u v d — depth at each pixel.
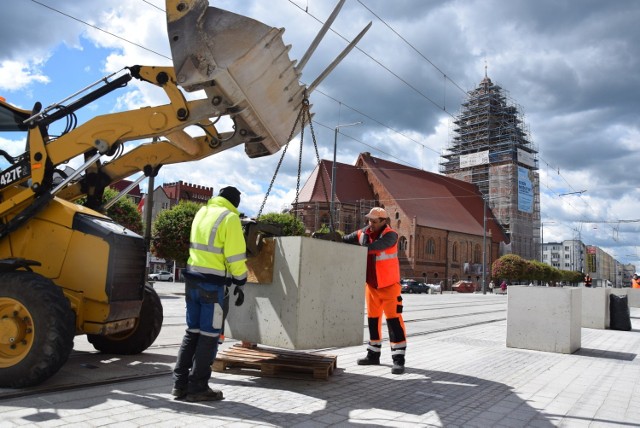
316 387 5.52
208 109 5.38
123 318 6.03
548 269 82.75
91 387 5.12
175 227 30.17
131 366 6.28
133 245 6.11
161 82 5.57
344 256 5.80
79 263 5.72
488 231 84.12
